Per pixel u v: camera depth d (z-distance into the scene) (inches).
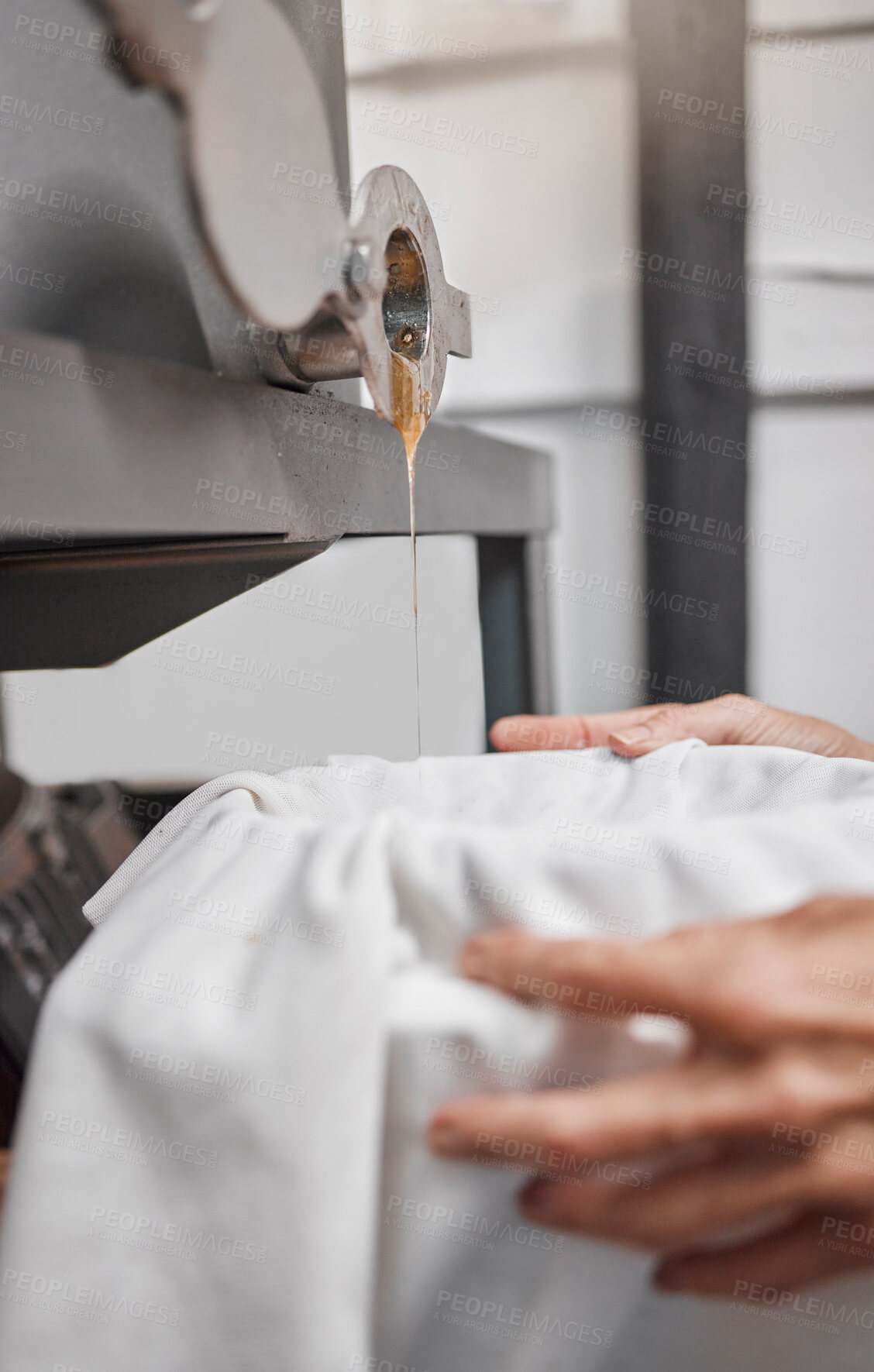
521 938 7.1
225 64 7.0
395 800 11.9
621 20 43.0
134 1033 7.4
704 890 7.5
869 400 44.6
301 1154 7.1
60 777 50.1
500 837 7.7
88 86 8.5
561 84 44.5
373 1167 7.1
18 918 20.2
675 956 6.7
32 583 12.1
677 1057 7.2
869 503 45.4
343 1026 7.2
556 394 47.6
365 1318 7.1
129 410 7.2
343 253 9.1
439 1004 7.3
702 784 11.5
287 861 8.1
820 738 19.3
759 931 6.9
